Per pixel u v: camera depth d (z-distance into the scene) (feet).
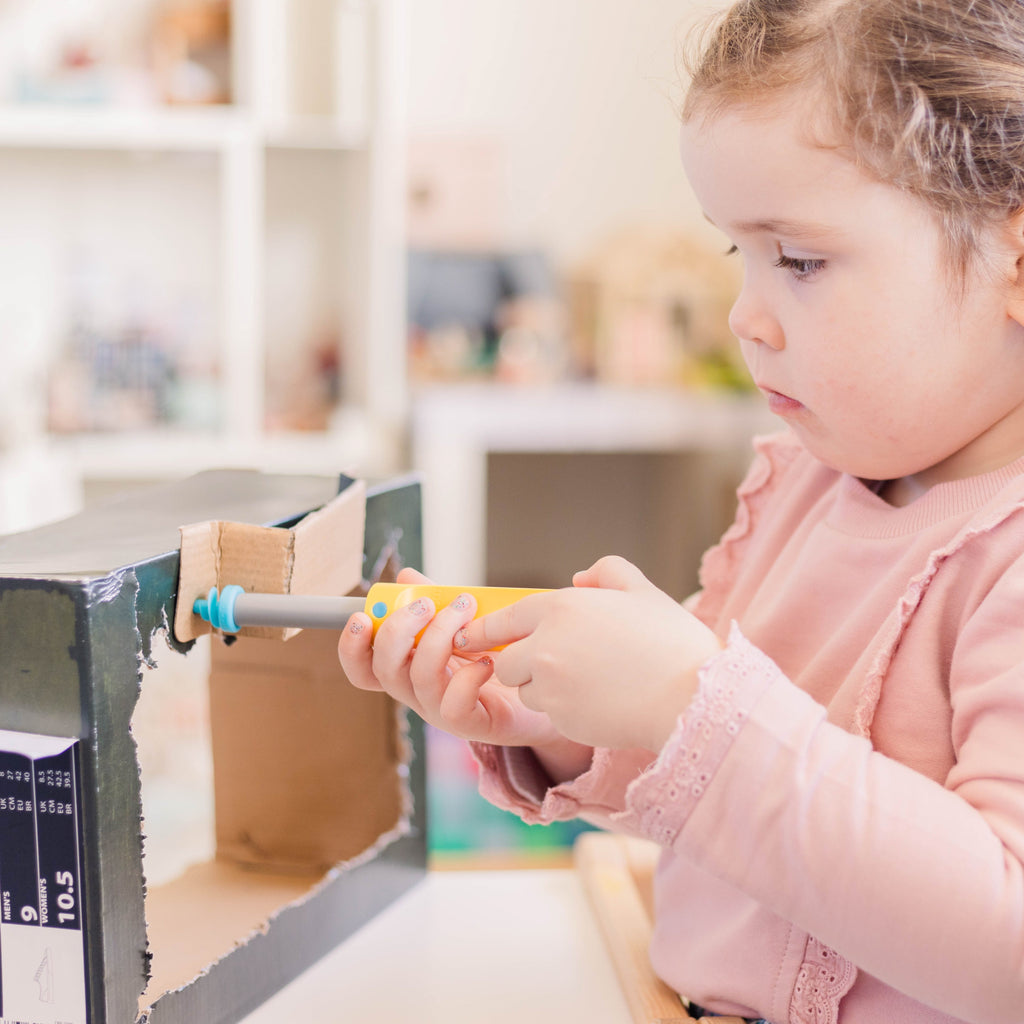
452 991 2.04
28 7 7.84
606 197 9.12
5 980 1.53
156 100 7.59
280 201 8.42
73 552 1.62
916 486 2.02
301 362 8.54
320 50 7.76
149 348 7.72
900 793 1.50
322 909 2.12
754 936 1.90
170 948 1.84
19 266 8.09
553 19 8.92
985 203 1.66
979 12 1.68
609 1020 1.97
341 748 2.28
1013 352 1.75
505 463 9.30
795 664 2.09
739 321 1.83
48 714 1.49
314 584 1.83
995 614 1.65
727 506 8.11
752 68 1.69
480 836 4.73
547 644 1.61
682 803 1.53
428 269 8.43
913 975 1.48
